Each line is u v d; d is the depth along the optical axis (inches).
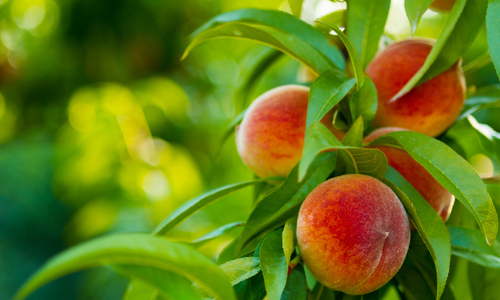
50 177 97.7
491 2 24.4
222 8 77.2
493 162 30.7
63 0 75.4
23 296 19.1
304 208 24.2
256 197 30.9
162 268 21.3
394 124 27.8
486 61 30.3
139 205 60.4
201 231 54.8
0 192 105.3
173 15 77.5
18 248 122.6
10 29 83.4
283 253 24.0
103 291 64.1
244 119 28.4
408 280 27.0
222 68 82.7
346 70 28.9
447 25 25.6
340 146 22.0
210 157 75.7
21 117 89.1
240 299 24.9
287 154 27.2
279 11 28.3
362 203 23.7
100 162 63.2
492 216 23.3
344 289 24.2
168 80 73.5
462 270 30.1
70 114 66.0
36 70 82.5
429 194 25.9
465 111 28.8
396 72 27.4
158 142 64.5
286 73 68.0
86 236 62.1
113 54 78.3
